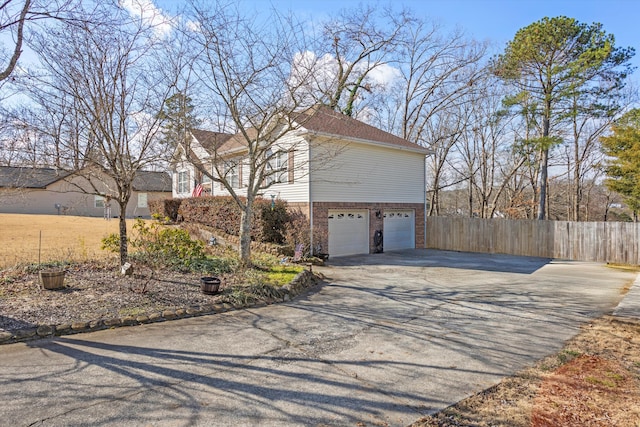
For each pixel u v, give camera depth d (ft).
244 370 14.92
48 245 42.34
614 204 117.70
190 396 12.74
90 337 18.35
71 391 12.91
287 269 34.96
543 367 15.58
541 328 20.99
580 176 101.09
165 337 18.58
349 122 56.85
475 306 25.81
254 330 19.95
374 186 55.72
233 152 57.36
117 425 10.91
